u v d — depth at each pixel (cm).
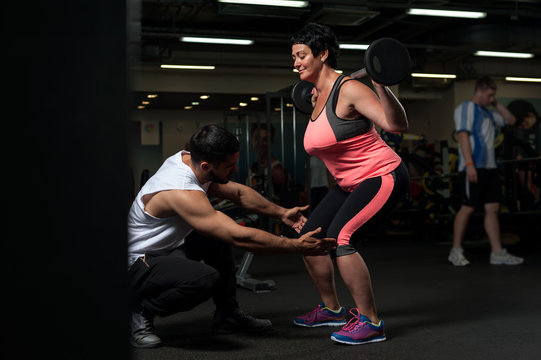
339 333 181
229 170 171
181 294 176
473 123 393
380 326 184
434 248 558
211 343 187
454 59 929
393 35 913
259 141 531
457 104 1055
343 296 280
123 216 27
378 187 179
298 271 405
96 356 27
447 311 236
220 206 271
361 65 971
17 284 26
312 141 187
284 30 850
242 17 727
